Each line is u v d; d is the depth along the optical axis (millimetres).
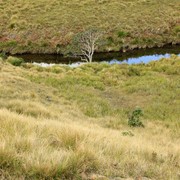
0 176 5430
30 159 5852
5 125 7895
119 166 6766
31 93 21766
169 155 8805
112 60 49188
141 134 15547
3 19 57750
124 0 64375
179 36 55594
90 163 6414
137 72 33156
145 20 57844
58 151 6617
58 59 50094
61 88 26406
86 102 23219
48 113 17328
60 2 63125
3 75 25609
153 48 53469
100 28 55125
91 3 62938
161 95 25688
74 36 50594
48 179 5648
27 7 61062
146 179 6574
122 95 26328
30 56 51125
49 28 55125
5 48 52281
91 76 31047
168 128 18844
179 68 33594
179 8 62250
